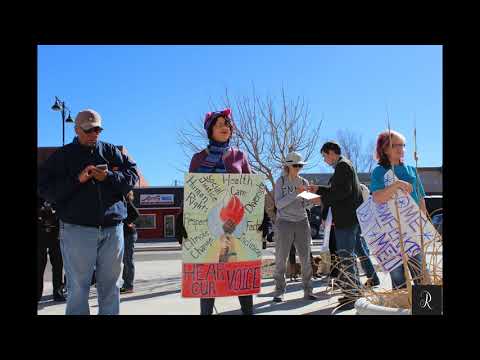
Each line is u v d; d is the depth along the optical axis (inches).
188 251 142.7
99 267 149.6
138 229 1398.9
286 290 269.3
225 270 144.3
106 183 147.6
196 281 142.7
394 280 152.3
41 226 255.1
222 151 152.6
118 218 149.1
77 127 148.2
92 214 142.3
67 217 141.6
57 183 142.9
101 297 151.0
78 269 142.2
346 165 202.1
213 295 143.3
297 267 313.4
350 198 201.5
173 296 263.0
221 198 145.3
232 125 154.4
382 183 159.5
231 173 149.5
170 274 400.2
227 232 145.1
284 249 229.6
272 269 365.4
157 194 1416.1
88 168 141.1
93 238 143.4
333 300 226.7
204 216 143.9
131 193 285.0
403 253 131.1
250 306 151.7
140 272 426.9
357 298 147.5
